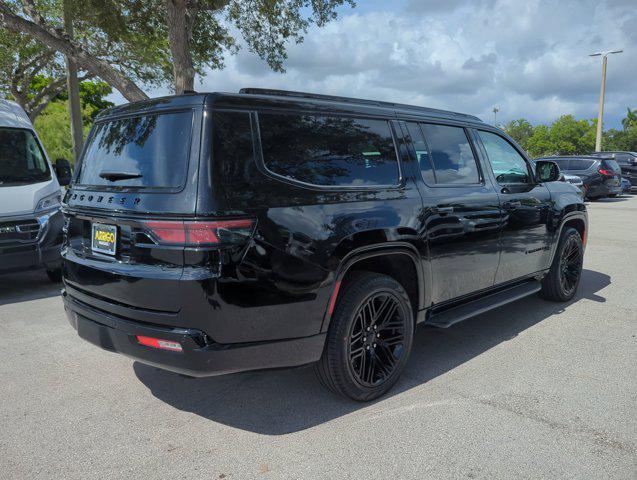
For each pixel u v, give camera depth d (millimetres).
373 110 3578
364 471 2605
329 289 3010
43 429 3076
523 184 4773
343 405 3332
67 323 5117
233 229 2652
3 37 17812
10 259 6020
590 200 19484
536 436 2908
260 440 2922
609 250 8914
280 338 2879
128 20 14148
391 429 3012
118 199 2953
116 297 2949
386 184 3473
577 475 2549
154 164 2879
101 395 3531
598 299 5773
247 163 2793
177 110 2877
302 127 3102
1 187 6238
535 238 4867
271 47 15117
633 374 3744
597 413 3166
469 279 4125
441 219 3744
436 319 3857
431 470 2605
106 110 3529
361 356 3279
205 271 2613
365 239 3164
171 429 3064
